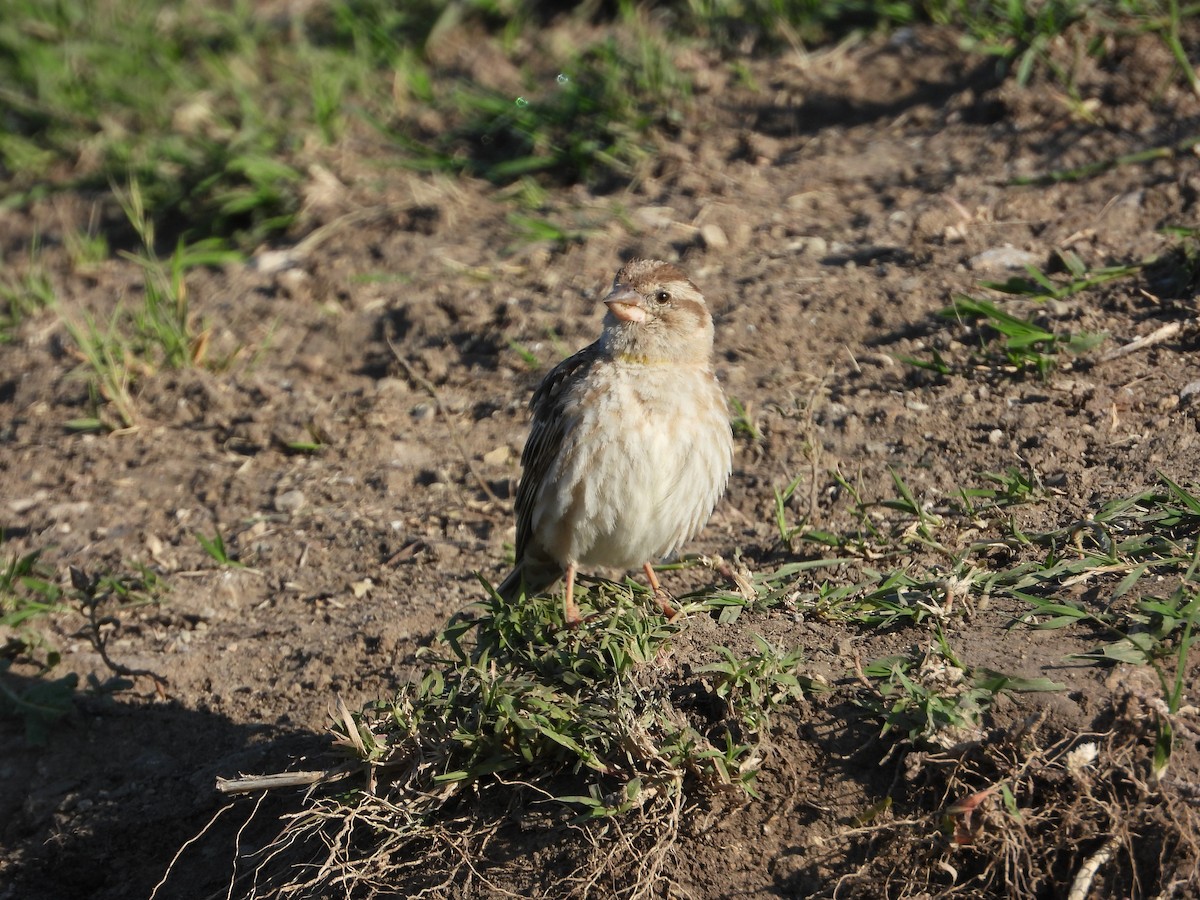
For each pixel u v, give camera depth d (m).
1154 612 8.18
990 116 15.36
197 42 22.75
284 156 18.53
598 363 9.85
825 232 14.51
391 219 16.80
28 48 22.75
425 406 13.50
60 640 11.41
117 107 21.38
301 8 23.41
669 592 10.36
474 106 18.28
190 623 11.37
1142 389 10.87
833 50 17.64
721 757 7.77
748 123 16.86
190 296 16.11
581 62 18.16
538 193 16.62
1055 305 12.15
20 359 15.53
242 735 10.15
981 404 11.34
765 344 12.92
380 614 10.89
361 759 8.60
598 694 8.32
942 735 7.63
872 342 12.65
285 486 12.78
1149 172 13.59
